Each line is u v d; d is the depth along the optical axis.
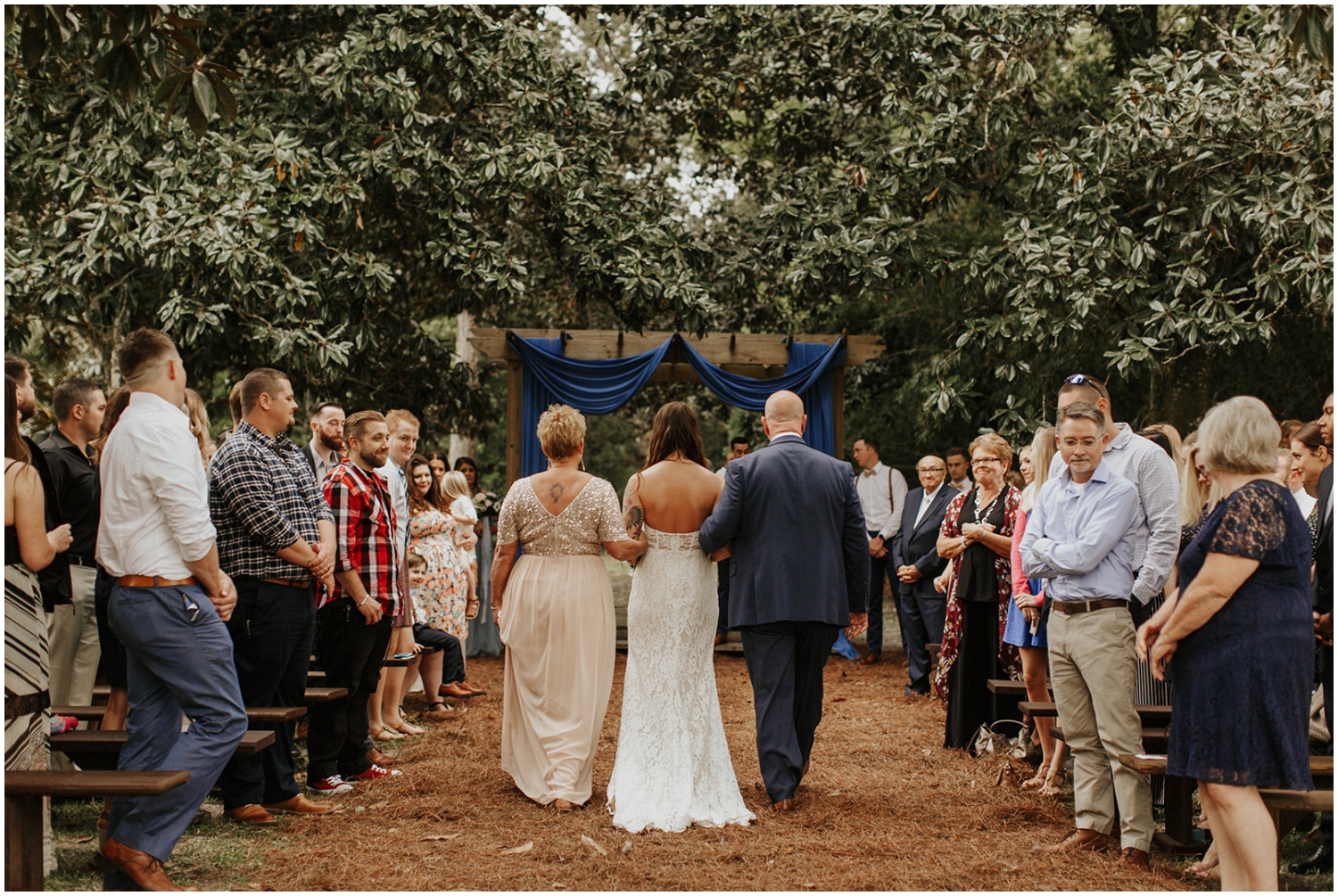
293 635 4.38
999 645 6.02
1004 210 11.38
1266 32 10.14
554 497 4.92
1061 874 3.90
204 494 3.65
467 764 5.61
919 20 10.83
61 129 10.30
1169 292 9.75
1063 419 4.12
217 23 10.72
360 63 10.25
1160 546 3.96
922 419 11.70
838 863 4.00
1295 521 3.35
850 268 10.43
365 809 4.72
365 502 4.98
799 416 5.02
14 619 3.58
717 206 13.27
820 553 4.74
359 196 9.85
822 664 4.90
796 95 12.04
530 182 10.37
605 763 5.77
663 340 10.07
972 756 5.95
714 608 4.88
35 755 3.62
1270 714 3.27
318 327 10.08
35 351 12.88
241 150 9.72
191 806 3.54
